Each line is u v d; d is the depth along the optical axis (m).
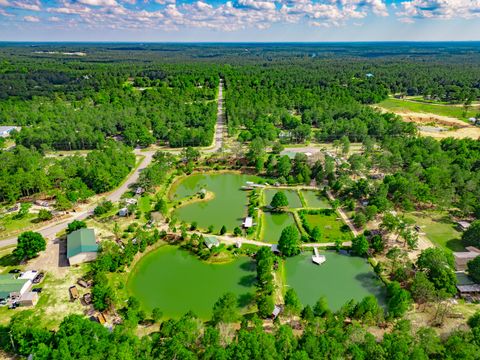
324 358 70.88
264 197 161.12
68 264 109.31
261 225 135.75
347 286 104.44
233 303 86.06
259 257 110.44
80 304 93.38
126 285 103.44
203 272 109.62
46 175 159.62
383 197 143.00
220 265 112.25
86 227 127.69
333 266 113.19
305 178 171.50
